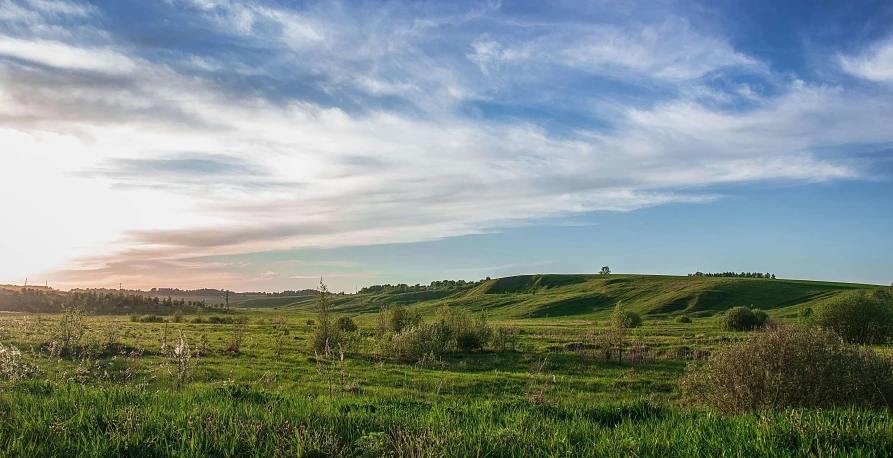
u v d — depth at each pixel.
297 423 6.39
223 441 5.60
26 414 6.40
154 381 14.62
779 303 116.69
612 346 34.00
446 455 5.38
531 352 32.84
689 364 13.22
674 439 6.17
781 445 5.78
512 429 6.52
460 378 22.03
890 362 11.02
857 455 5.30
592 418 8.48
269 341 36.19
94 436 5.71
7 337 24.62
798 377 10.38
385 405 8.80
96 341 24.05
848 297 39.75
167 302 127.88
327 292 32.41
